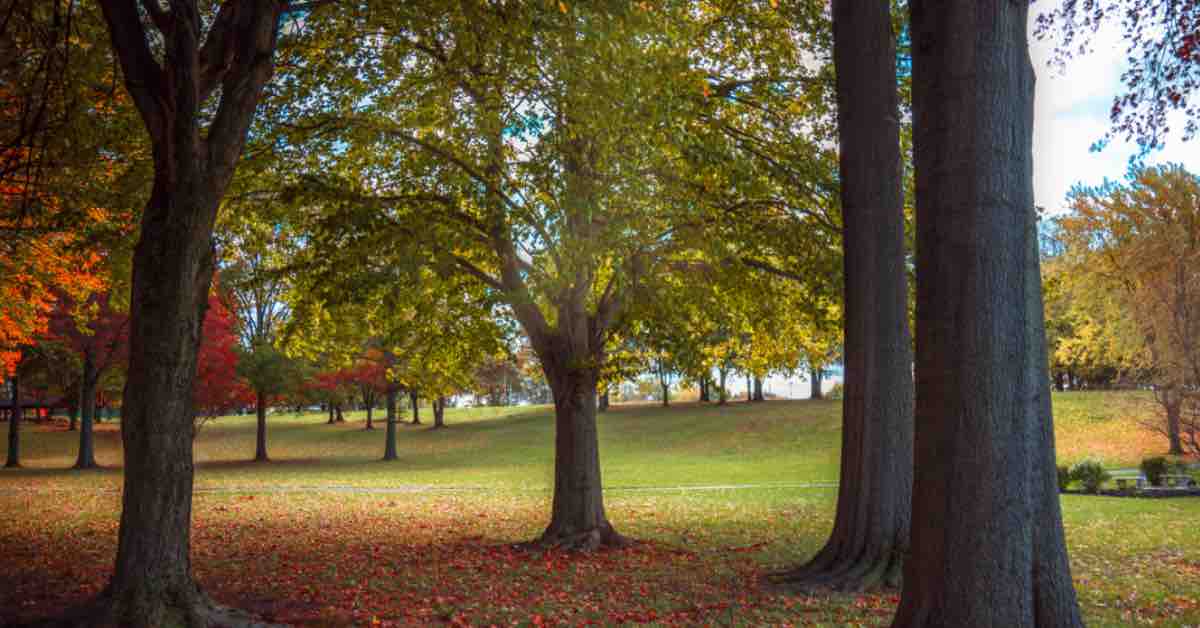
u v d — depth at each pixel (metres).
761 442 44.09
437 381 16.12
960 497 5.09
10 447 34.34
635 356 12.73
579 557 11.93
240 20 8.30
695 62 12.47
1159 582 9.80
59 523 15.74
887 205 9.78
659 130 10.35
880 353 9.76
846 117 9.98
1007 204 5.18
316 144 12.41
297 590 9.41
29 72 10.33
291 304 14.56
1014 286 5.16
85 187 12.73
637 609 8.55
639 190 10.25
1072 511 17.88
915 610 5.26
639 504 19.97
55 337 31.14
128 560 7.14
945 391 5.20
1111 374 51.72
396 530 15.38
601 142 10.07
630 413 62.03
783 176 12.42
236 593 9.22
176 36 7.53
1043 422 5.30
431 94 10.86
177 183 7.56
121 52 7.59
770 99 12.98
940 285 5.27
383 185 12.95
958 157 5.23
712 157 11.23
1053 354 42.91
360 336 15.14
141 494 7.21
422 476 30.75
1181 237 29.95
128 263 14.08
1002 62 5.23
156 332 7.37
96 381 33.53
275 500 21.36
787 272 13.03
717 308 13.06
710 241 11.22
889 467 9.68
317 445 51.03
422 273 12.77
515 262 12.44
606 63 8.98
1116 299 33.28
